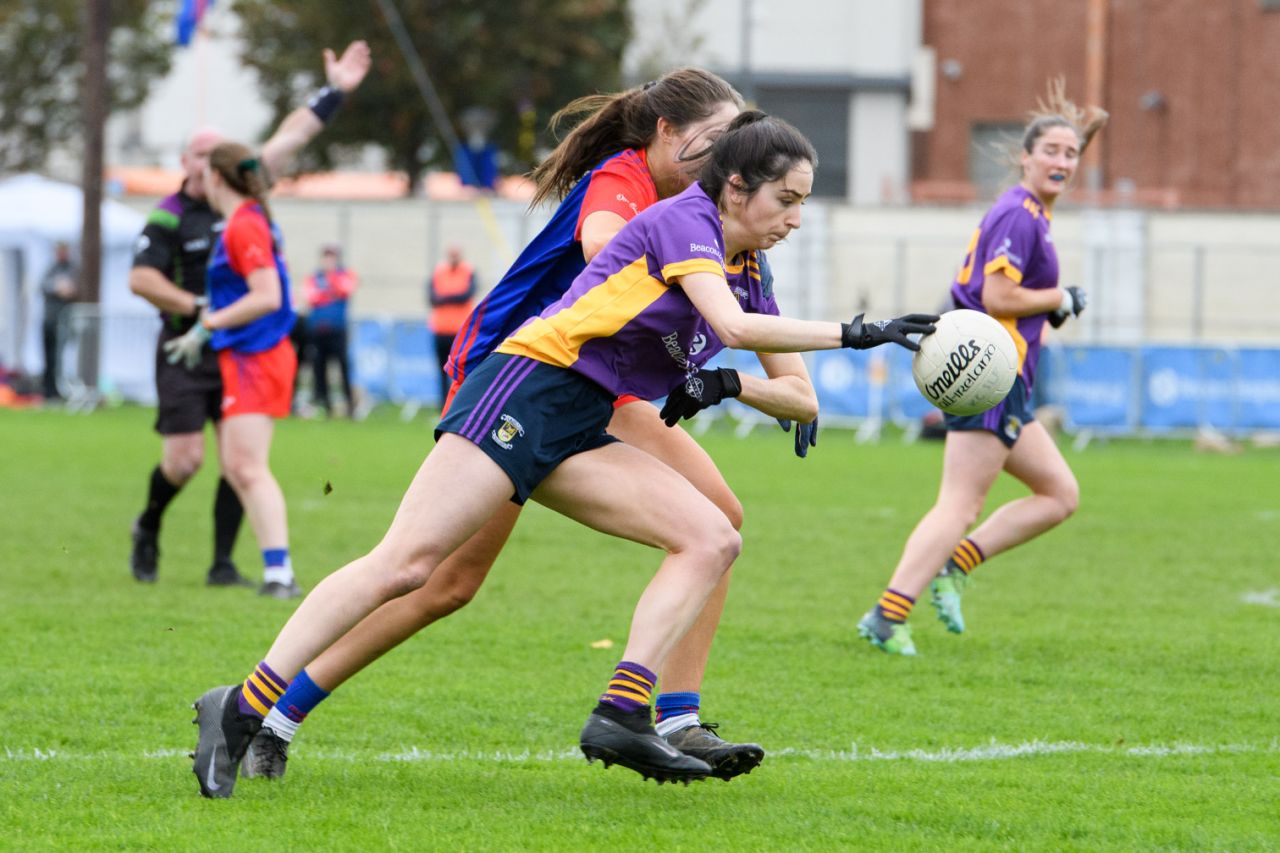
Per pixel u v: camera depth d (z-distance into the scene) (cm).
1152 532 3819
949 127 13562
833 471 5209
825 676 2141
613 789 1539
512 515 1497
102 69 7744
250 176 2641
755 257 1548
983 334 1512
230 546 2858
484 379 1427
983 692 2053
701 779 1498
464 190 10025
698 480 1595
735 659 2250
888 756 1700
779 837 1367
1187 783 1578
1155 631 2519
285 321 2719
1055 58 13275
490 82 10069
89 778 1539
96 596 2675
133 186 10181
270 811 1425
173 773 1562
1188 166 12850
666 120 1619
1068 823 1416
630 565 3156
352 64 3011
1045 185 2338
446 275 6581
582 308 1433
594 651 2275
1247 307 8550
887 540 3569
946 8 13488
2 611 2502
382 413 7606
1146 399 6644
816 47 13138
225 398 2712
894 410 6844
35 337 8162
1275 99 12594
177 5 11888
